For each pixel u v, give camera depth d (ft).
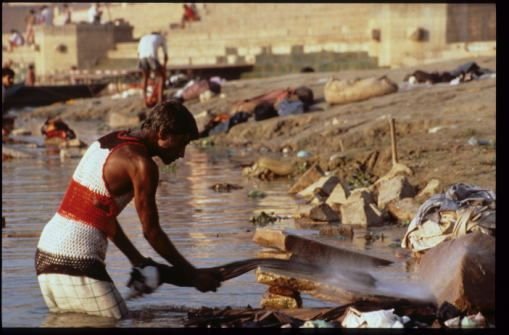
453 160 90.63
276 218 73.97
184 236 66.85
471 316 44.19
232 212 77.82
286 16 265.95
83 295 44.83
